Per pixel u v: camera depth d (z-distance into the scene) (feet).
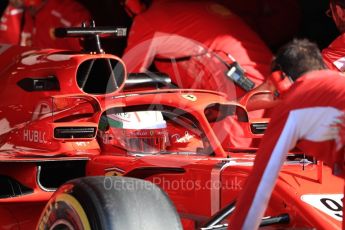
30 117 41.04
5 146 40.93
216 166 35.81
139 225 32.24
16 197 38.24
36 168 38.55
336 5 46.14
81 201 32.60
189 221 37.81
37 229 35.60
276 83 31.99
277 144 28.60
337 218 32.12
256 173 28.60
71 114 39.55
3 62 44.32
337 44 46.65
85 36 41.98
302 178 35.12
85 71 40.86
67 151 38.58
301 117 28.84
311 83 29.30
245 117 40.63
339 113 28.71
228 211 33.53
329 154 29.43
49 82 40.88
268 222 33.17
